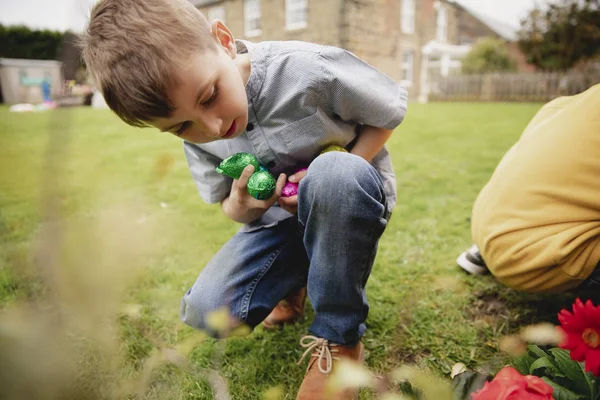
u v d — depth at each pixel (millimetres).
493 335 1191
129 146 4242
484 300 1370
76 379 503
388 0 11438
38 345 426
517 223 1090
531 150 1114
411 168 3109
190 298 1025
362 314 977
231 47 931
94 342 499
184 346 1062
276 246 1090
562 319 711
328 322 956
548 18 10797
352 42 10398
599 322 669
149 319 1271
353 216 862
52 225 447
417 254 1694
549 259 1029
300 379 1068
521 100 11094
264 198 1006
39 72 12133
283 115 1025
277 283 1084
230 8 12688
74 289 435
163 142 4465
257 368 1107
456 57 15438
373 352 1146
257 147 1067
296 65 992
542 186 1055
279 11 11234
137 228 451
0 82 11852
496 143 4027
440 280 1477
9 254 475
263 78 999
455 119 6262
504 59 13297
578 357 684
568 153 1024
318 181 866
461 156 3459
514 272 1128
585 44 10352
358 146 1112
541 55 10922
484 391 644
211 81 806
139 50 769
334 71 999
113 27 794
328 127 1042
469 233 1887
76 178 490
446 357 1107
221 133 870
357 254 903
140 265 452
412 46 12992
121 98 799
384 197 945
